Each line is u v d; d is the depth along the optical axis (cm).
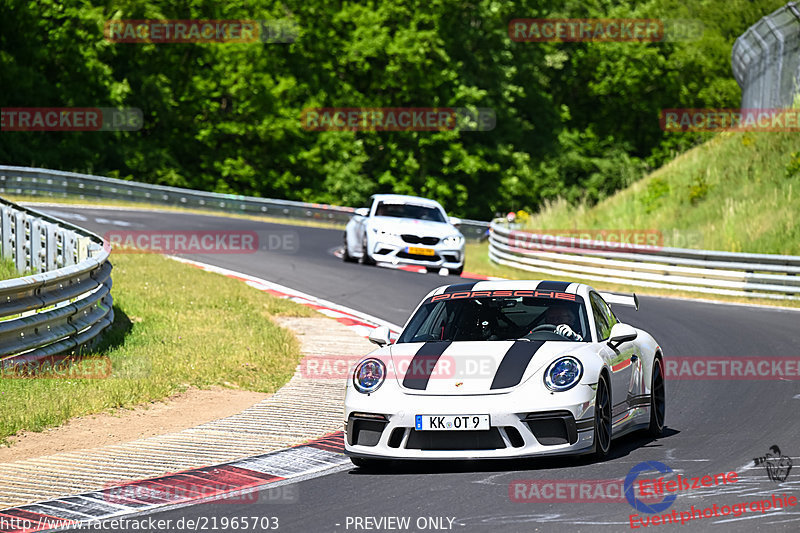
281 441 3272
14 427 3312
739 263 8138
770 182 10462
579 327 3069
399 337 3167
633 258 8744
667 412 3788
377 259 8319
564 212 12156
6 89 17538
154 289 6391
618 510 2281
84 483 2736
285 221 14712
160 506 2497
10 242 6391
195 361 4509
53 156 17812
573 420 2708
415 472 2803
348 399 2853
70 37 17812
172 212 13100
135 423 3541
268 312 6219
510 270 9769
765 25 12500
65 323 4316
